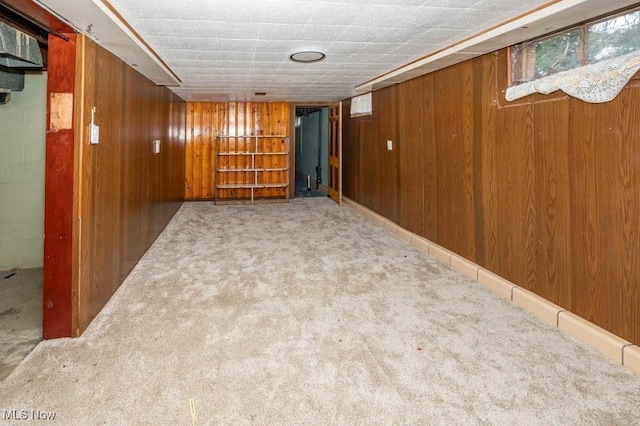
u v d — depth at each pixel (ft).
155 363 6.47
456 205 11.56
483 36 8.53
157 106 14.52
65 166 7.01
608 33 6.64
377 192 17.89
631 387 5.85
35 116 11.82
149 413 5.26
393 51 10.36
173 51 10.08
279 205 22.49
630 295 6.44
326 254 13.01
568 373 6.22
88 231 7.58
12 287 10.52
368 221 18.20
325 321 8.09
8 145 11.75
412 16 7.57
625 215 6.45
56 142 6.95
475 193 10.62
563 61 7.63
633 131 6.23
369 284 10.26
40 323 8.18
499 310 8.62
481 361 6.57
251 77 14.28
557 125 7.78
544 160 8.16
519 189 8.95
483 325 7.89
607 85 6.50
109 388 5.78
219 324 7.91
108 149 8.67
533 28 7.54
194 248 13.56
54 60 6.90
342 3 6.89
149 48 9.48
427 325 7.90
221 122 22.76
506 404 5.47
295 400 5.56
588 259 7.20
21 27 7.25
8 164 11.80
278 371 6.28
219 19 7.66
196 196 23.11
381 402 5.52
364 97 19.15
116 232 9.43
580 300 7.43
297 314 8.42
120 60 9.55
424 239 13.55
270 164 23.66
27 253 12.15
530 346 7.06
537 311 8.34
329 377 6.12
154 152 13.92
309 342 7.22
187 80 14.79
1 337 7.48
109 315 8.21
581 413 5.28
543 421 5.13
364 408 5.40
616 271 6.66
